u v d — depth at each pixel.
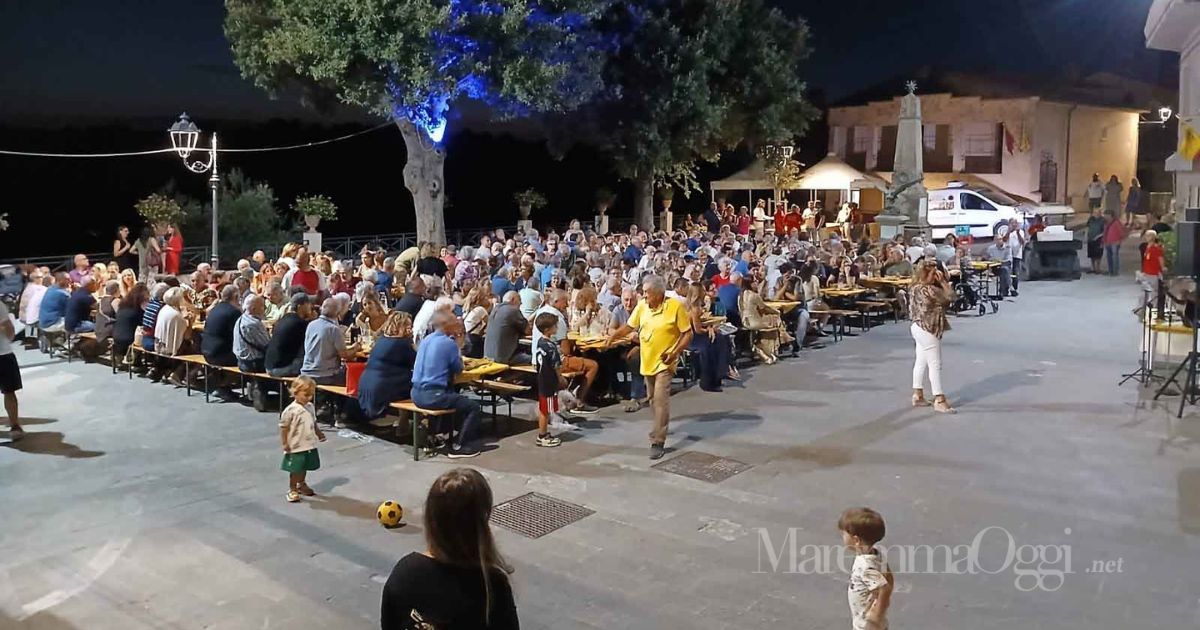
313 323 10.45
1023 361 13.66
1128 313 17.92
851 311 16.33
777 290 14.86
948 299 11.17
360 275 16.12
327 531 7.37
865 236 24.00
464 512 3.31
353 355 10.61
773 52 31.17
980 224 29.80
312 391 8.10
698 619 5.87
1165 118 31.56
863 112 41.50
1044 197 37.12
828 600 6.12
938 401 10.91
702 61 28.19
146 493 8.24
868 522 4.66
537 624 5.81
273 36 22.36
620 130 28.66
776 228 30.39
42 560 6.82
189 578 6.52
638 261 18.17
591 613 5.96
